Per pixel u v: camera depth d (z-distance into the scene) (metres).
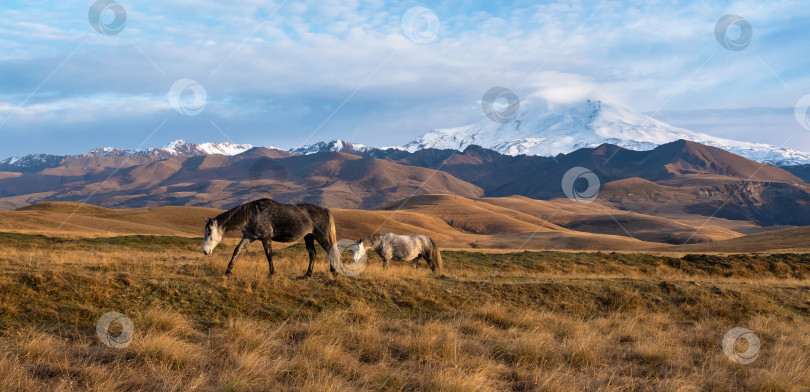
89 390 6.77
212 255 21.25
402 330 11.17
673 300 16.19
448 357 9.25
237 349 8.86
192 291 12.08
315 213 14.48
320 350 8.98
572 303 15.15
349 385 7.55
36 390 6.58
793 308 16.66
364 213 162.25
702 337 12.16
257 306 11.91
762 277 30.86
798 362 9.91
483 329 11.52
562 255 35.97
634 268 32.12
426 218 190.25
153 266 13.92
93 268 13.24
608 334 12.29
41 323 9.59
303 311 12.07
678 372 9.33
